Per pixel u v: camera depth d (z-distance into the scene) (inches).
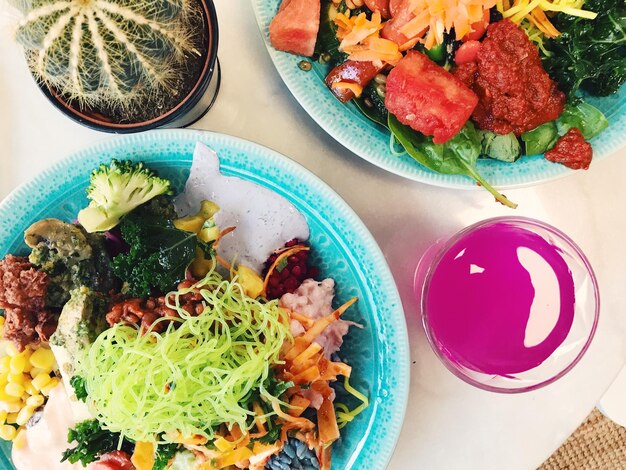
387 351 12.0
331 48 12.3
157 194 11.8
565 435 13.0
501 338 12.1
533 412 13.1
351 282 12.2
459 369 12.3
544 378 12.4
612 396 14.1
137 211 11.8
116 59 9.0
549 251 12.1
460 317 12.1
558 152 12.1
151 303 11.4
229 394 11.0
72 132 13.0
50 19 8.5
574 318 12.1
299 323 11.8
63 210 12.2
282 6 11.5
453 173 12.1
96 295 11.4
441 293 12.2
